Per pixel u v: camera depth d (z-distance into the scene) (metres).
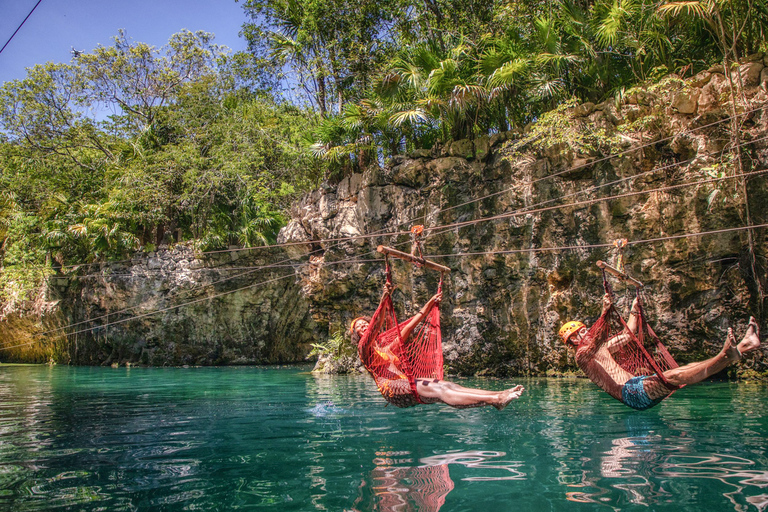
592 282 12.91
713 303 11.66
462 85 14.18
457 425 6.29
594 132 12.80
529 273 13.76
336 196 17.42
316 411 7.86
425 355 4.79
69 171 28.72
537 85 14.01
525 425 6.18
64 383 14.42
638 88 12.42
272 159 24.92
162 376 16.84
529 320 13.82
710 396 8.61
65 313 26.97
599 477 3.84
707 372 5.05
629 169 12.51
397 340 4.73
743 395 8.70
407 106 15.66
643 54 13.32
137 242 25.08
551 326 13.41
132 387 12.92
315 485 3.77
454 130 15.60
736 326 11.49
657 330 12.18
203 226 24.95
